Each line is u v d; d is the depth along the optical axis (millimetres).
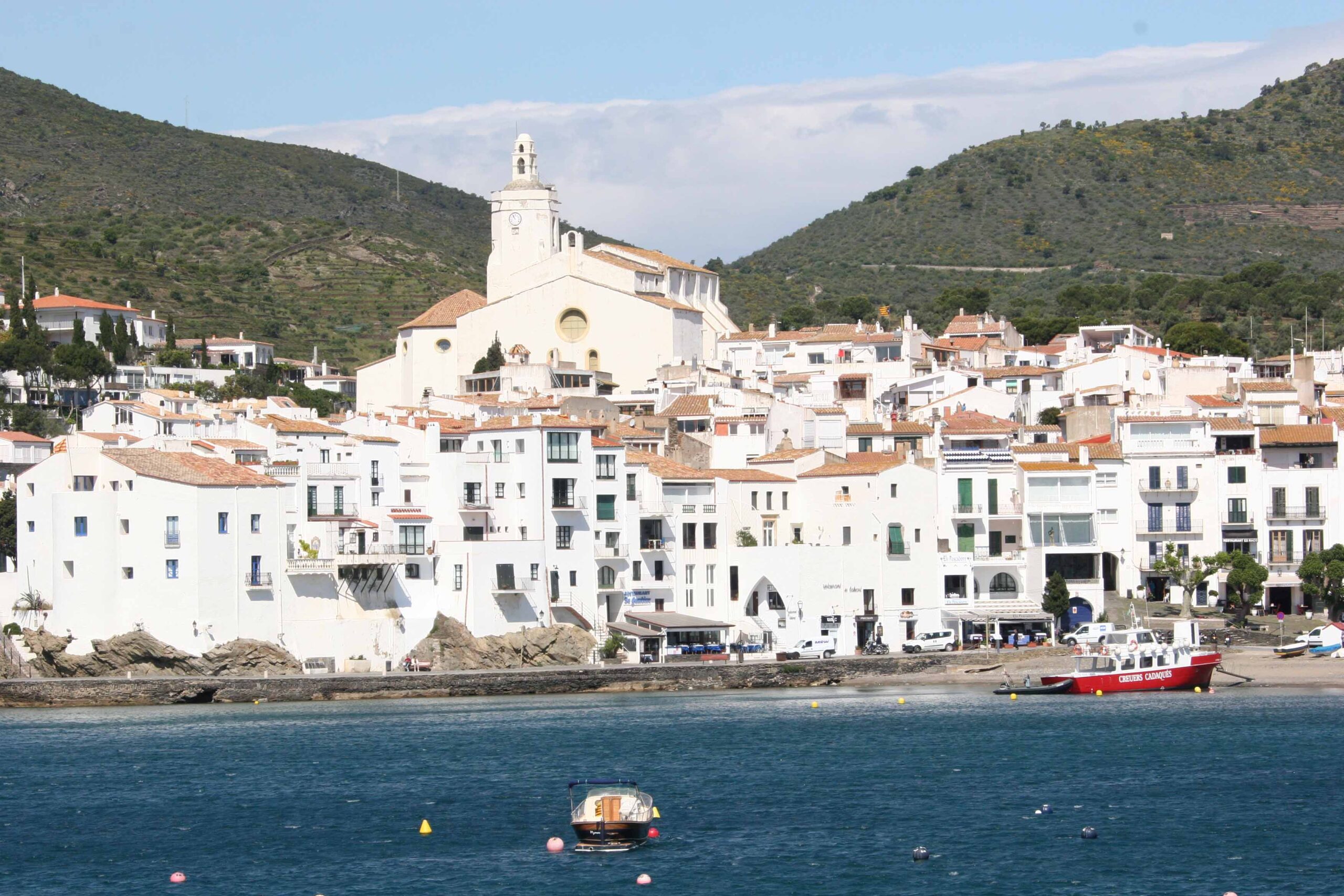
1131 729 151125
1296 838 107875
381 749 145000
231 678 172750
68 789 128625
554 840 108625
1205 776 128125
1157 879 99000
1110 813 116125
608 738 149500
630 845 107812
